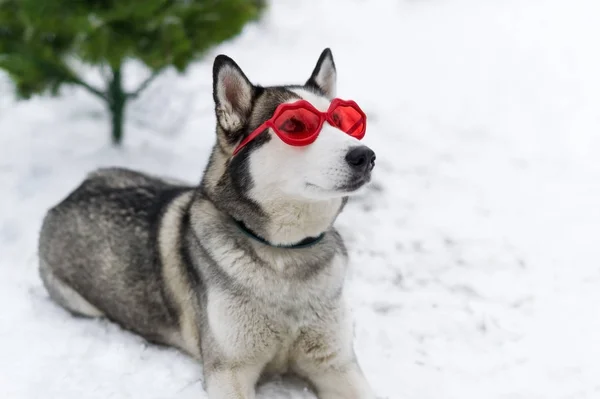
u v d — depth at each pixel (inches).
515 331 62.5
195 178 83.0
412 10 182.7
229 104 50.3
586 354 59.6
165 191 60.7
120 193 61.2
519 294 67.7
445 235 77.5
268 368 53.9
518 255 74.0
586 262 72.9
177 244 55.5
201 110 105.5
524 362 58.7
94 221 60.6
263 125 49.1
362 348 59.6
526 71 135.8
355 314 64.1
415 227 78.9
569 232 78.5
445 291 68.6
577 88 126.1
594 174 93.4
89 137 92.7
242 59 135.0
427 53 148.3
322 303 51.6
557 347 60.5
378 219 80.1
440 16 177.2
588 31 157.5
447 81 131.0
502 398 54.6
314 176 47.9
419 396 54.2
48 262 62.5
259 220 50.3
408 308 65.7
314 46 149.0
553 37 155.5
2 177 81.0
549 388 55.8
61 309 62.4
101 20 74.2
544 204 84.7
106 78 85.5
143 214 59.0
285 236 50.6
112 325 60.2
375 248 74.9
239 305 51.0
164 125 98.9
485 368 58.0
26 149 87.5
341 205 51.9
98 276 59.4
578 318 64.3
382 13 179.6
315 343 52.2
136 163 85.0
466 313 65.0
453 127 109.2
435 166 94.4
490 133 107.7
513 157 98.9
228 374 51.3
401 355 59.2
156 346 58.0
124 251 58.3
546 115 115.2
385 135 103.3
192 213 53.9
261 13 95.3
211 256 51.9
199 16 78.8
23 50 78.8
